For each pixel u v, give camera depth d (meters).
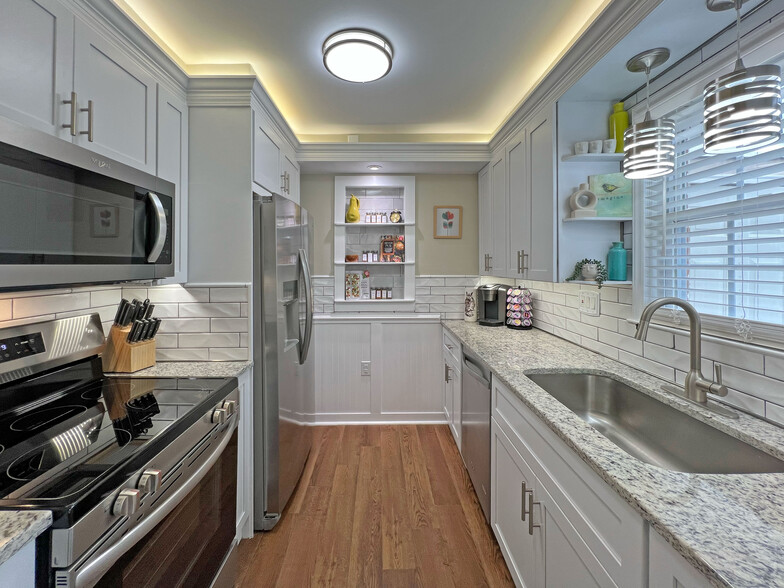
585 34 1.52
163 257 1.57
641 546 0.77
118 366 1.78
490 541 1.95
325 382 3.45
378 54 1.90
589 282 1.91
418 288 3.58
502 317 3.08
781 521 0.69
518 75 2.23
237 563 1.80
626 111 1.88
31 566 0.74
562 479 1.13
